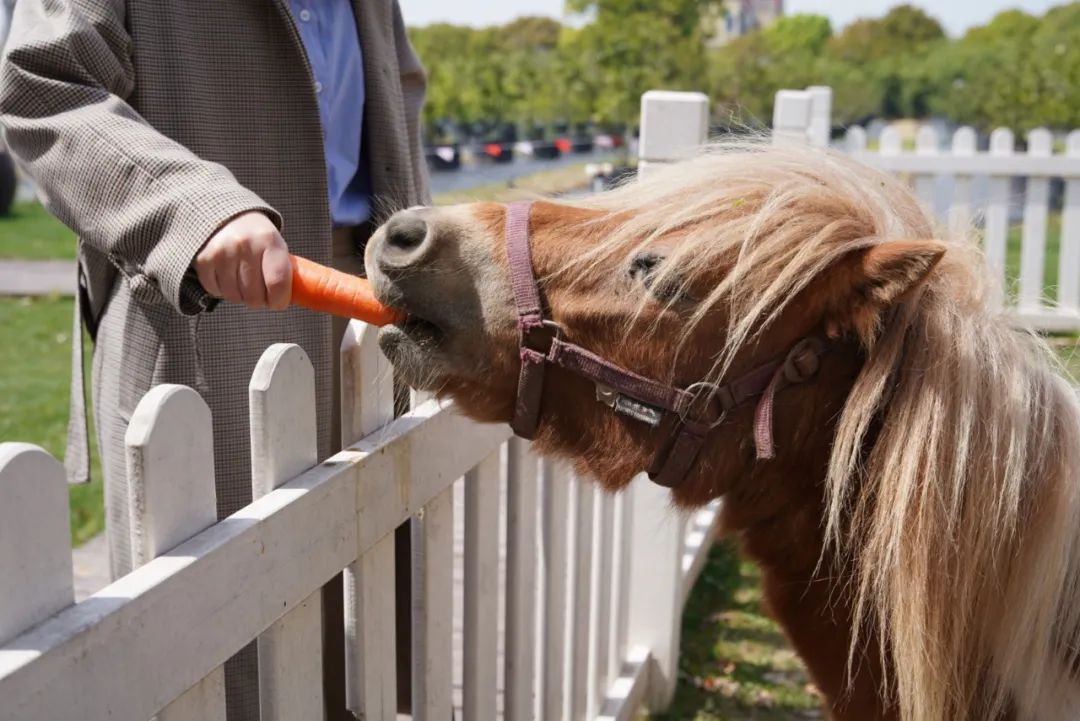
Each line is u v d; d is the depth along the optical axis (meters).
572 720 2.72
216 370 1.91
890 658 1.71
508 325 1.65
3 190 13.90
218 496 1.96
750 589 4.40
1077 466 1.65
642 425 1.68
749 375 1.65
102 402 2.00
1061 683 1.67
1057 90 15.46
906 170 7.59
